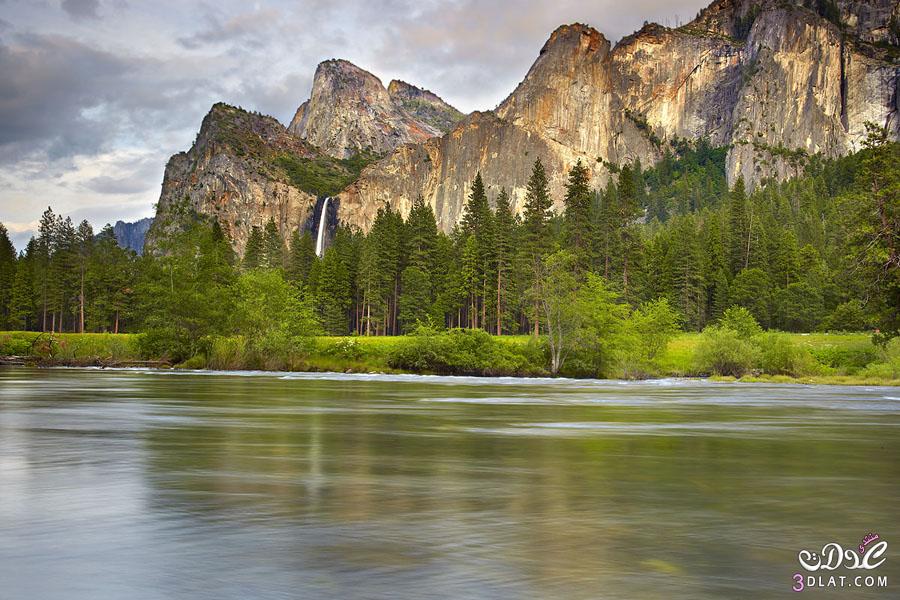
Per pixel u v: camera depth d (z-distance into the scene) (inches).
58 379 2356.1
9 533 410.3
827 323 3750.0
